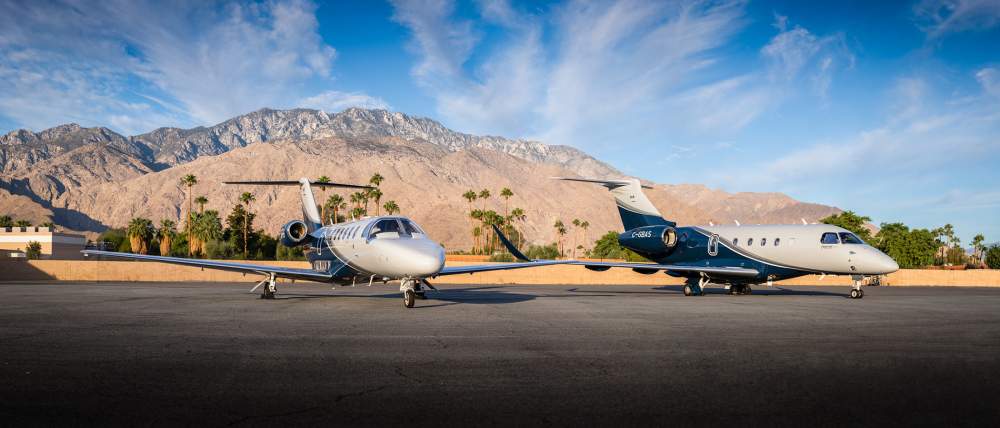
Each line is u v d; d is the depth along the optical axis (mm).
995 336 10992
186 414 5352
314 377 6918
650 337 10508
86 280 38219
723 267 26312
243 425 5055
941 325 12984
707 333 11148
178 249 100625
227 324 12219
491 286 34500
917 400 5980
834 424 5164
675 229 29203
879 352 8922
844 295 26969
